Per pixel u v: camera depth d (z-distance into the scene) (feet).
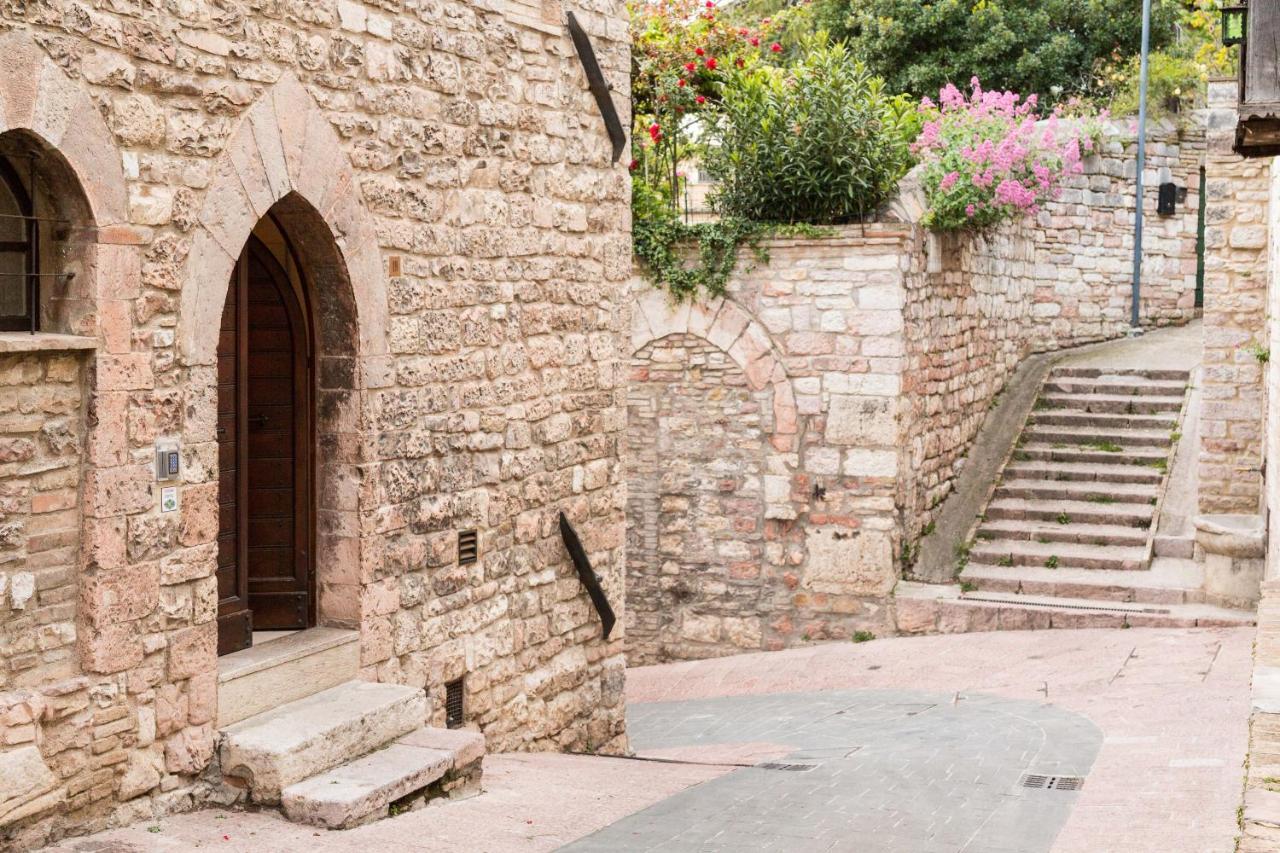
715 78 43.06
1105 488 44.57
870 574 39.93
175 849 17.21
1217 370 42.45
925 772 24.41
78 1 16.49
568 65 26.58
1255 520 40.40
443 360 23.35
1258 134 21.24
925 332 41.96
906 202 41.32
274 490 22.30
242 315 21.24
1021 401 50.24
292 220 20.72
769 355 40.68
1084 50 67.51
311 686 21.17
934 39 67.72
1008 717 29.48
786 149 39.55
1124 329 56.90
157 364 18.07
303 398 22.17
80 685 17.17
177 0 17.92
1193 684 30.55
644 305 41.88
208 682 19.13
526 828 19.77
